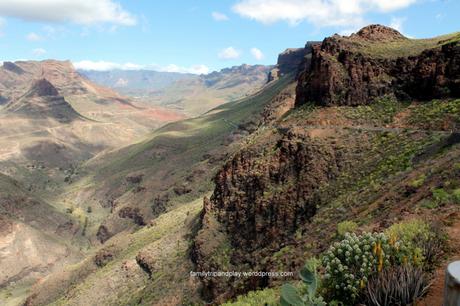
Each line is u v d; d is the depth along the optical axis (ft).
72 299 252.83
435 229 37.37
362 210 92.38
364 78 188.34
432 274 30.63
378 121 168.66
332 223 102.99
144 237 297.12
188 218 260.21
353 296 28.02
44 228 598.34
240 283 108.27
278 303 47.80
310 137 170.81
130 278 233.55
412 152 129.80
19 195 614.34
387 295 26.78
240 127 622.95
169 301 177.88
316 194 148.87
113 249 316.19
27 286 495.00
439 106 155.53
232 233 181.47
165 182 564.30
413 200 66.54
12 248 530.27
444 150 112.57
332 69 193.77
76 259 557.74
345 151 156.97
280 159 174.60
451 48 167.12
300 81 221.87
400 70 182.80
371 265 28.81
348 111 181.88
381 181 119.55
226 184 198.80
